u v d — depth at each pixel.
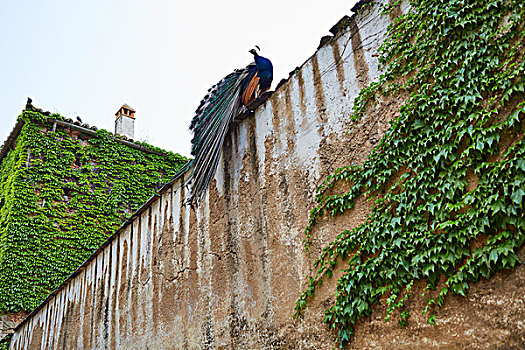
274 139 4.78
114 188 15.71
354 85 3.99
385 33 3.81
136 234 7.42
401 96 3.54
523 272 2.53
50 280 12.95
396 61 3.64
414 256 3.07
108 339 7.32
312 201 4.09
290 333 3.95
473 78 3.03
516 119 2.73
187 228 6.05
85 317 8.31
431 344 2.87
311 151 4.26
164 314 6.05
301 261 4.04
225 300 4.94
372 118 3.74
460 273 2.79
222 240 5.24
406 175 3.29
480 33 3.07
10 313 12.04
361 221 3.57
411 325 3.00
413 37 3.56
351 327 3.41
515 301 2.53
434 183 3.08
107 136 16.41
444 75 3.21
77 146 15.48
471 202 2.82
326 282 3.73
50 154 14.67
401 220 3.24
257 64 5.34
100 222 14.84
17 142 15.03
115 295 7.49
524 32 2.85
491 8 3.05
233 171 5.34
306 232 4.05
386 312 3.19
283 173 4.53
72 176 14.91
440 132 3.13
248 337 4.46
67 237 13.88
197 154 5.71
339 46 4.25
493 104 2.89
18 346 11.24
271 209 4.57
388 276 3.17
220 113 5.53
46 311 10.21
